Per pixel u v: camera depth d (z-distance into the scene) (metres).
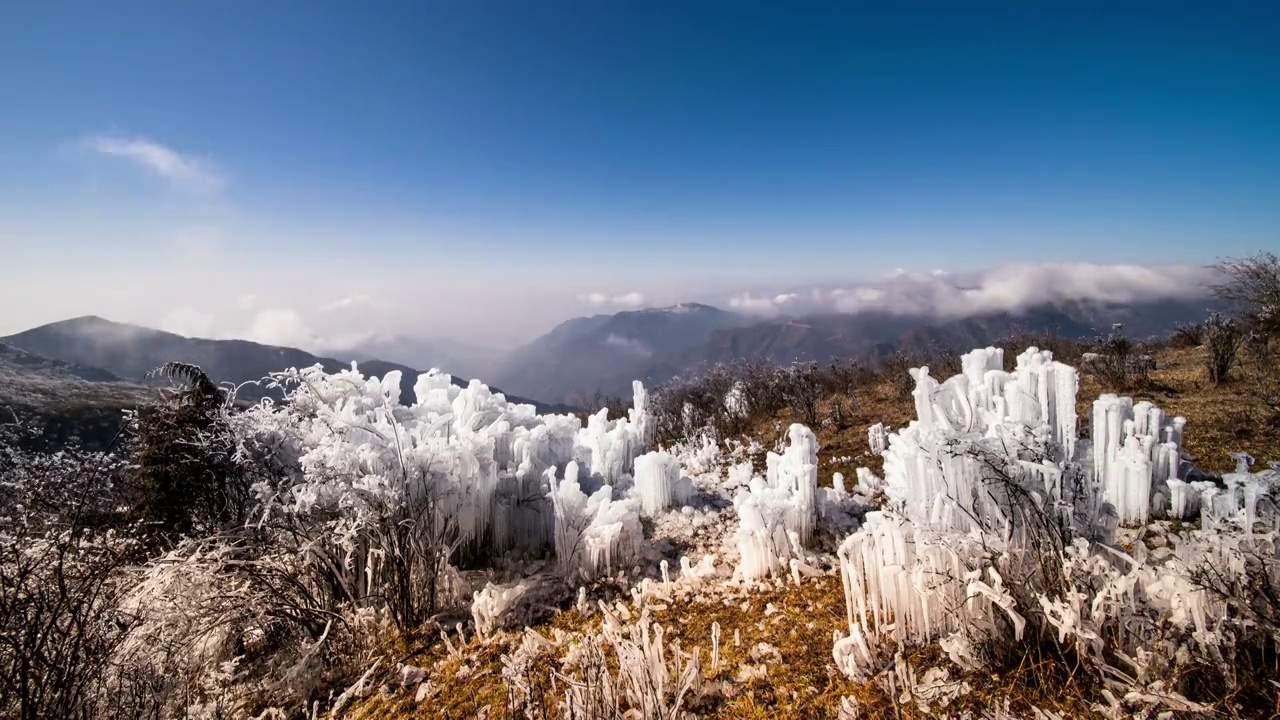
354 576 4.75
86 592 3.43
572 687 2.74
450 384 7.05
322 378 5.58
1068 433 4.97
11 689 3.06
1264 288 11.16
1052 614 2.69
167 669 3.81
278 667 4.15
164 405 5.05
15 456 4.15
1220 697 2.29
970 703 2.60
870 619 3.50
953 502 3.51
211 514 4.97
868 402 12.55
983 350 5.79
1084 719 2.39
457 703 3.39
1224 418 7.22
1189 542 2.89
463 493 5.24
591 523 5.20
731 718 2.85
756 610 3.97
